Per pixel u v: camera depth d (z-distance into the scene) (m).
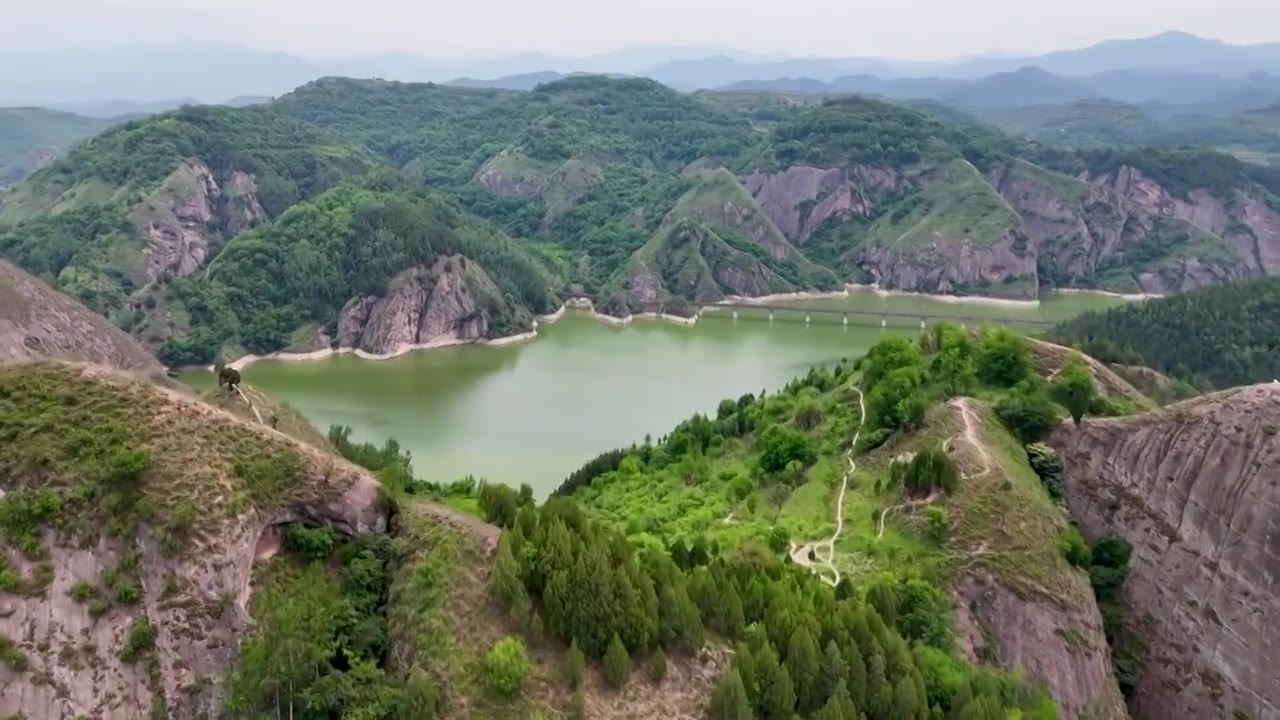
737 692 43.84
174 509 44.31
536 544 48.06
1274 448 71.94
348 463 56.72
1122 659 72.94
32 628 41.22
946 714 50.62
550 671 43.69
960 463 75.94
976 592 67.56
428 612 45.69
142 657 41.94
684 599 47.78
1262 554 70.50
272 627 44.00
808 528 75.75
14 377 47.97
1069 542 72.81
